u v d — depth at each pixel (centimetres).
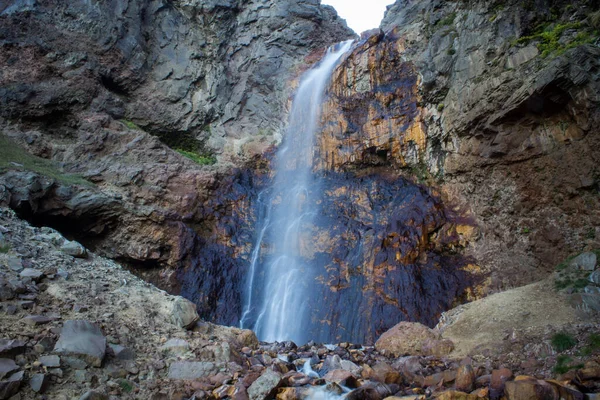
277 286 1444
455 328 857
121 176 1437
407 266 1273
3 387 383
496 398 486
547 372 567
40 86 1466
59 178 1281
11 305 545
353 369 638
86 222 1318
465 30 1433
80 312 598
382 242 1348
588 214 1021
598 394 438
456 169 1384
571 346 625
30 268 674
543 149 1123
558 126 1094
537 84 1048
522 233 1175
